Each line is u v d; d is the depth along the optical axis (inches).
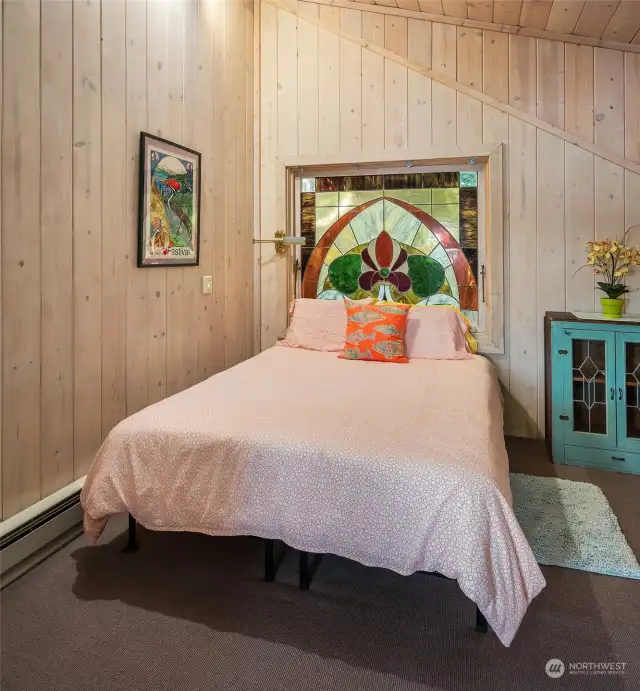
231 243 136.1
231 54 133.3
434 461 60.5
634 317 115.3
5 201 71.0
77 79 82.9
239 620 64.4
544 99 126.1
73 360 84.4
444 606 67.4
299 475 64.5
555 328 114.1
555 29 121.6
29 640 60.5
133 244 98.0
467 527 56.0
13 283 72.9
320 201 148.4
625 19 109.7
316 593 70.0
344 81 139.6
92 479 73.5
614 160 121.7
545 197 127.0
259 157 147.5
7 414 72.9
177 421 73.7
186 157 112.9
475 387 96.7
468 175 137.5
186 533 85.6
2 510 72.7
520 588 54.9
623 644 59.9
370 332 122.9
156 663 57.2
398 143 136.1
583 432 113.7
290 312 147.0
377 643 60.5
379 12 135.9
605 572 73.4
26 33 73.3
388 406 82.4
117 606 66.7
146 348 103.0
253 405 81.7
